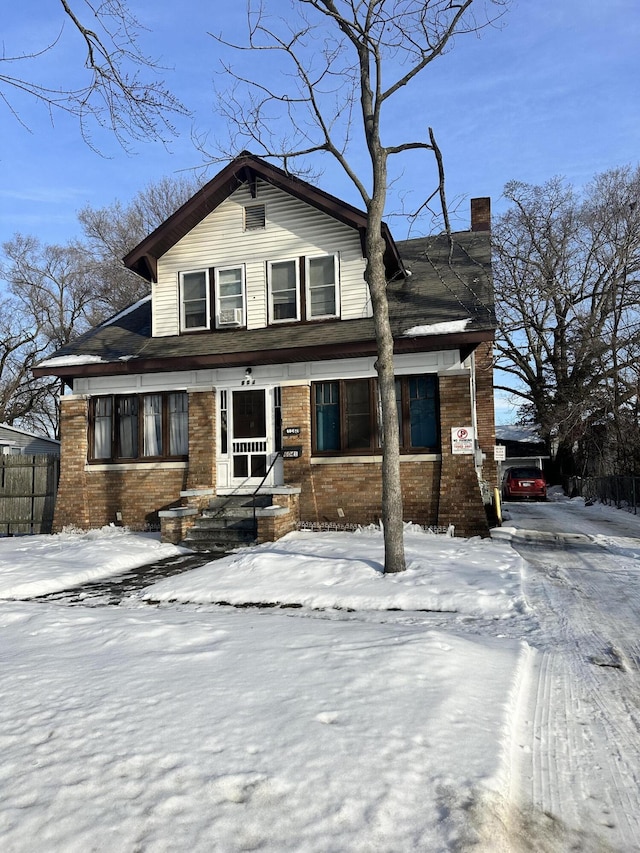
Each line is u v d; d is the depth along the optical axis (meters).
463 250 16.77
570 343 32.31
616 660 5.48
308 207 14.68
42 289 41.12
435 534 12.26
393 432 8.93
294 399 13.67
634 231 27.83
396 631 5.91
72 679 4.62
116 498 14.68
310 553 10.24
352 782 3.07
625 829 2.98
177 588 8.50
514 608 7.22
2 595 8.48
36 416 45.72
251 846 2.61
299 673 4.61
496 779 3.16
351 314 14.23
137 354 14.45
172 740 3.54
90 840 2.66
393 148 9.45
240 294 15.07
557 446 39.88
